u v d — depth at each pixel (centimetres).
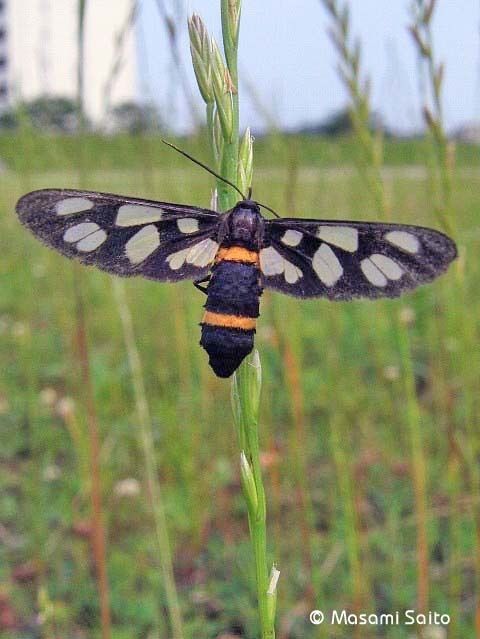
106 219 5
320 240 5
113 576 11
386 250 5
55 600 11
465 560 11
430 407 15
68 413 13
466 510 12
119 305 9
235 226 5
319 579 10
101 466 13
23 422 15
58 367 17
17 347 18
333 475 12
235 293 5
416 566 11
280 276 5
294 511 12
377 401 15
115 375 15
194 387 16
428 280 5
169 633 11
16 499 13
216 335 5
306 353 17
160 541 8
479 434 11
